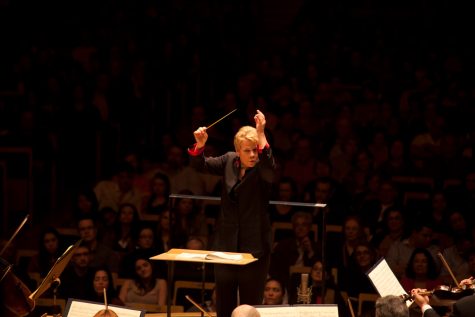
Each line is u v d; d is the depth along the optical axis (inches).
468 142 1014.4
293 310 463.5
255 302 472.7
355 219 767.7
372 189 871.7
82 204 863.1
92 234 784.9
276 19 1491.1
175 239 798.5
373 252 733.9
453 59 1277.1
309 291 537.6
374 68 1245.1
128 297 721.6
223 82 1231.5
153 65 1157.7
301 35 1375.5
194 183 906.1
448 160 970.7
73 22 1280.8
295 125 1056.8
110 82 1066.7
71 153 977.5
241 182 458.0
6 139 943.7
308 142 943.7
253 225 464.1
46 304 698.2
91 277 718.5
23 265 773.9
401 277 741.9
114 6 1315.2
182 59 1186.0
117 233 811.4
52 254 760.3
